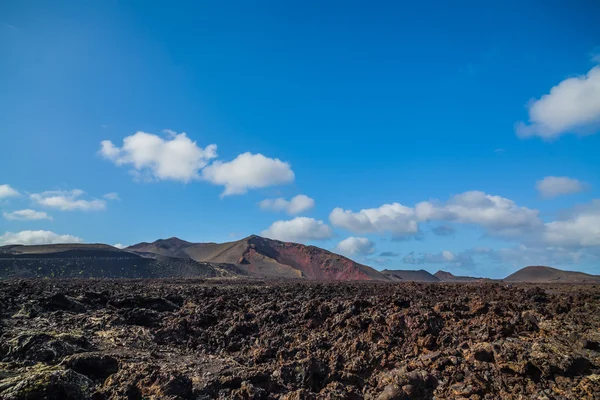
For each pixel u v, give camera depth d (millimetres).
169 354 19078
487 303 24094
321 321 23734
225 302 29094
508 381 15820
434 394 15477
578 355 16328
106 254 167000
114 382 13820
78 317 22375
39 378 11711
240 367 17328
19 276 112625
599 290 41375
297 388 16125
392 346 19469
